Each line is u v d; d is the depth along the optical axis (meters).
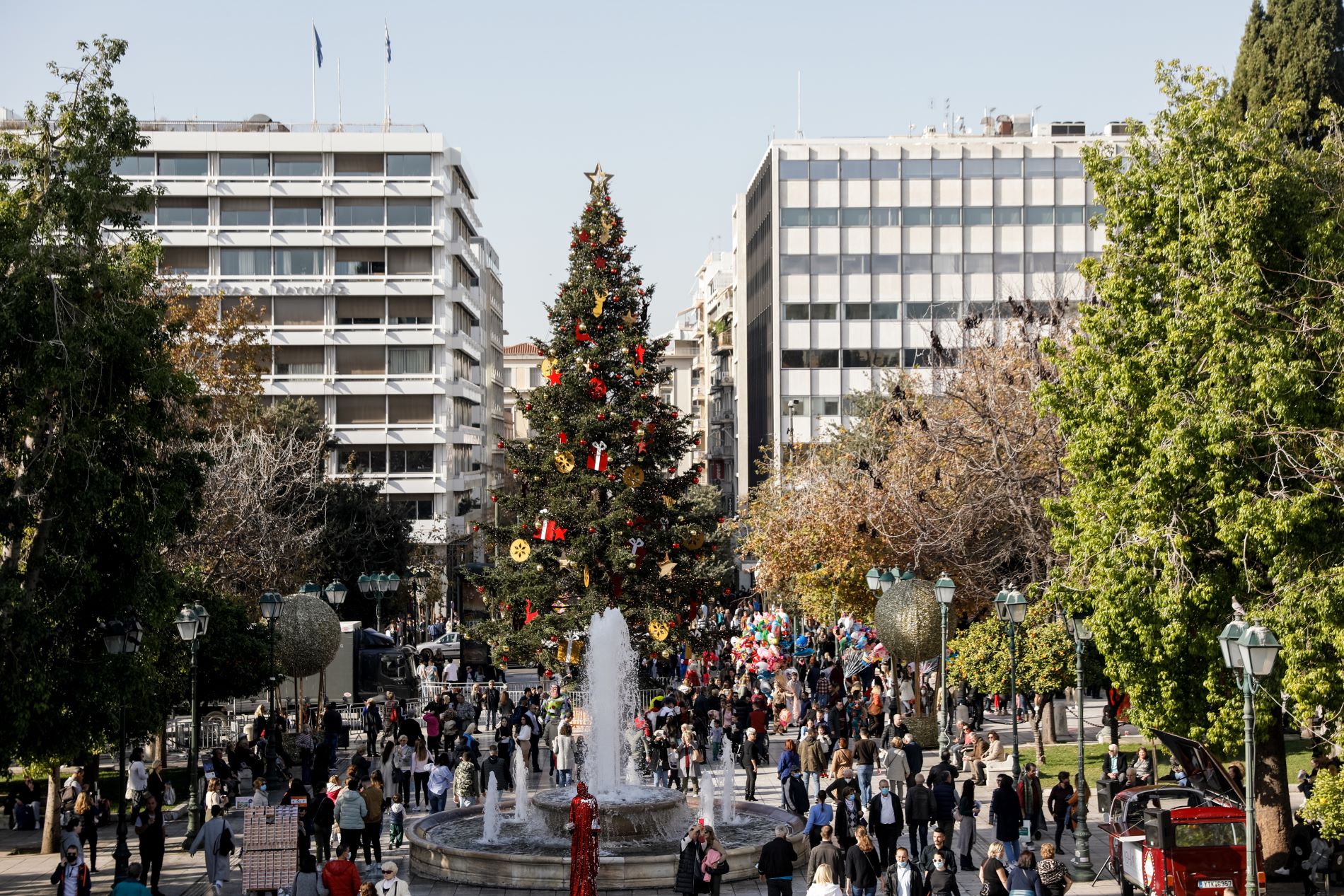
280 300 88.31
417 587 74.56
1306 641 21.70
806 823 29.08
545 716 46.41
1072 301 76.62
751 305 114.69
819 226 97.06
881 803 26.02
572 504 48.97
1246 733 19.86
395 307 89.12
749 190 114.94
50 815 30.08
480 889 25.92
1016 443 41.91
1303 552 22.19
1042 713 43.84
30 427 24.36
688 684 50.69
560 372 50.53
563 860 25.67
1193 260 24.27
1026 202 96.44
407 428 88.88
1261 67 44.41
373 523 67.38
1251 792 19.70
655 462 51.22
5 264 24.38
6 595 23.34
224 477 48.66
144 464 26.78
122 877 24.09
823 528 50.75
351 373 88.88
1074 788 30.67
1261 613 22.45
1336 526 22.20
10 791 34.50
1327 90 43.59
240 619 39.47
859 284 97.00
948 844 24.95
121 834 25.23
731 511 130.38
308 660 42.44
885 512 48.31
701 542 51.09
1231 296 23.06
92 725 25.73
